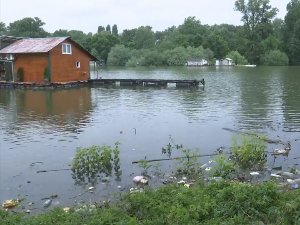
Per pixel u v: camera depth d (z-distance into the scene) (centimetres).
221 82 3241
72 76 3169
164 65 8200
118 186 788
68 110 1752
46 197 738
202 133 1234
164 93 2411
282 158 944
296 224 482
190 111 1667
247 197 566
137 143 1123
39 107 1850
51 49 2867
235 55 8294
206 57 8331
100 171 884
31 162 954
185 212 536
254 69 5938
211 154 995
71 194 752
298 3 7956
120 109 1769
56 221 554
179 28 10431
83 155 933
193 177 827
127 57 8394
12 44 3216
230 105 1823
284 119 1439
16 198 735
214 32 9750
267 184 614
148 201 610
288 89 2552
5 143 1134
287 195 579
